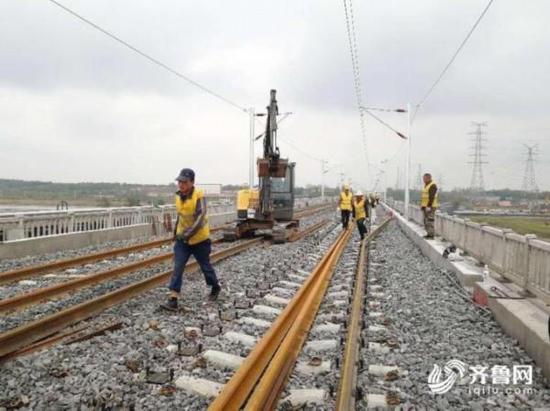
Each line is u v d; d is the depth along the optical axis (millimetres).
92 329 7441
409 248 20328
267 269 13688
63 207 22328
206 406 5168
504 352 6953
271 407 5031
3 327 7898
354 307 8742
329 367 6184
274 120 21469
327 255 15672
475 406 5285
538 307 7961
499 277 10922
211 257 14453
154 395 5355
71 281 10492
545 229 18234
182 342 7008
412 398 5430
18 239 15289
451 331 7980
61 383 5617
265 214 21641
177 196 9180
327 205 77375
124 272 12398
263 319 8617
